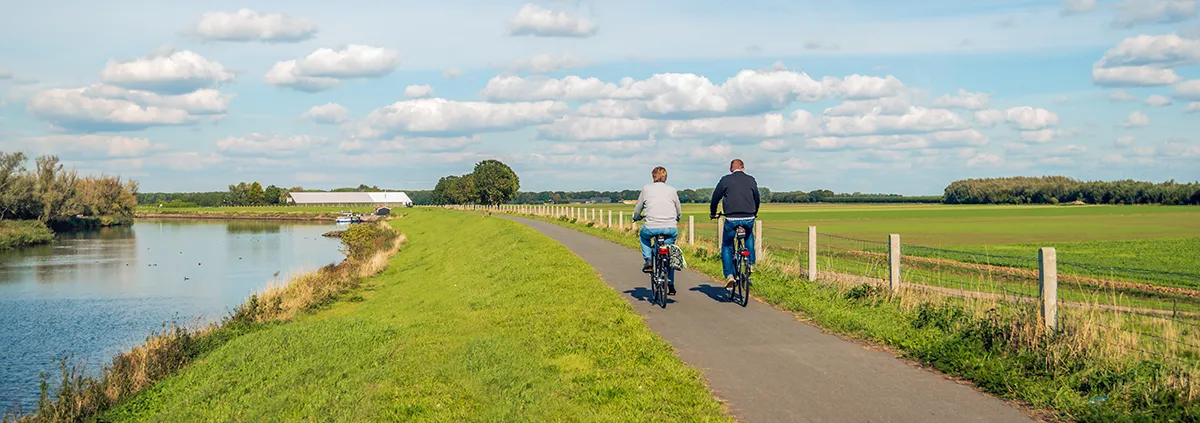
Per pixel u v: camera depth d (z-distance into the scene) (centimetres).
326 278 2714
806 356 841
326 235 7619
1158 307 1382
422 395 773
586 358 853
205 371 1185
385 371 905
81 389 1244
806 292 1240
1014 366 737
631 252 2203
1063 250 3462
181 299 3053
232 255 5219
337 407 770
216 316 2631
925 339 870
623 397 698
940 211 10656
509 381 777
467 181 12569
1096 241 4138
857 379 748
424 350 1008
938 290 1127
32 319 2595
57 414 1159
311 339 1238
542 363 837
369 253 4175
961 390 708
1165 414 611
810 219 7794
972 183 16812
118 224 10425
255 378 1020
